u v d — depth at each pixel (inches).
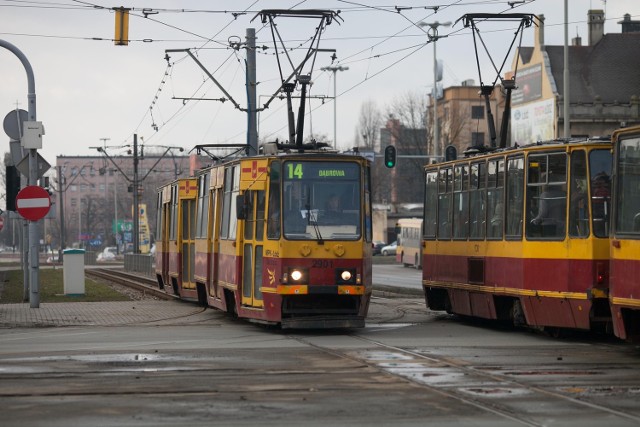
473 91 5310.0
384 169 6264.8
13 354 914.7
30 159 1475.1
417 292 1932.8
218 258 1355.8
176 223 1747.0
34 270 1515.7
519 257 1109.7
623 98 4158.5
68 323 1269.7
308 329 1202.0
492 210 1195.9
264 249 1156.5
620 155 923.4
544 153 1079.0
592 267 1005.2
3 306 1584.6
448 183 1348.4
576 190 1032.2
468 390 683.4
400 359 871.7
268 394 669.3
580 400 639.8
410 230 4023.1
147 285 2324.1
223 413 597.9
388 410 605.0
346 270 1137.4
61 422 572.1
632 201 895.7
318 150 1203.9
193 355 905.5
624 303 898.7
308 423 565.0
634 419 573.0
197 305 1641.2
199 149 1681.8
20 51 1485.0
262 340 1058.7
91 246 7539.4
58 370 796.6
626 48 4276.6
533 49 4461.1
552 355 903.7
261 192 1173.1
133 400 647.1
